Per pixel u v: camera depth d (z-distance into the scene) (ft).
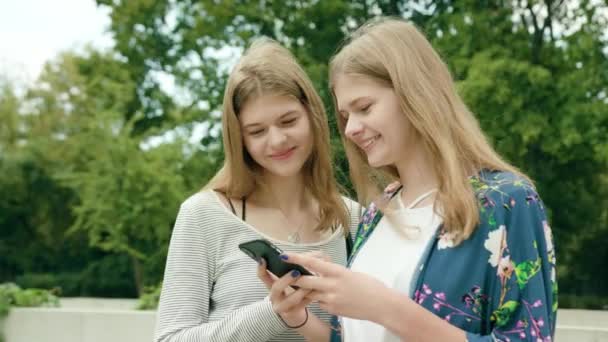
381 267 5.87
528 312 5.01
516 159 36.58
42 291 21.08
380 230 6.21
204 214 7.34
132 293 71.97
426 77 5.53
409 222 5.85
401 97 5.48
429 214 5.75
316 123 7.34
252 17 42.57
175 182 45.93
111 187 47.60
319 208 7.76
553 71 37.11
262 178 7.57
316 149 7.52
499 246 5.14
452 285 5.21
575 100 35.01
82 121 67.41
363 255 6.19
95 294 71.92
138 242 52.44
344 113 6.06
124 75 53.93
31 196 74.38
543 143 35.40
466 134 5.50
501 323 5.09
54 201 74.74
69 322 19.30
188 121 45.57
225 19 42.65
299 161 7.23
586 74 35.63
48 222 75.56
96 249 76.59
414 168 5.93
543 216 5.23
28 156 72.54
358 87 5.65
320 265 5.17
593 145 35.12
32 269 77.36
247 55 7.29
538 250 5.13
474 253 5.20
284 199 7.65
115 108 52.39
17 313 19.60
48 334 19.39
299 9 40.63
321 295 5.16
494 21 36.32
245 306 6.65
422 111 5.41
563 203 45.60
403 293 5.57
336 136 8.61
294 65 7.26
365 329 5.99
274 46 7.32
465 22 35.96
